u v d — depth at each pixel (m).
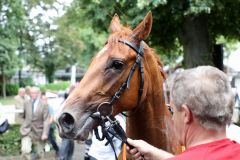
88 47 41.25
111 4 10.83
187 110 1.97
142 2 9.40
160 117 3.40
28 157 10.16
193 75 2.00
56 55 41.09
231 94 1.95
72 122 3.06
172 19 11.38
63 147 9.64
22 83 48.41
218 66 11.71
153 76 3.38
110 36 3.35
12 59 22.69
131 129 3.46
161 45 12.89
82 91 3.15
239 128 4.07
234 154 1.86
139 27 3.32
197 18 11.20
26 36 34.75
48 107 10.18
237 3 11.03
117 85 3.19
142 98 3.29
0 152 11.66
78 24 13.95
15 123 13.83
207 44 11.41
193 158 1.86
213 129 1.93
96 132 3.20
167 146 3.40
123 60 3.19
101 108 3.14
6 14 16.69
